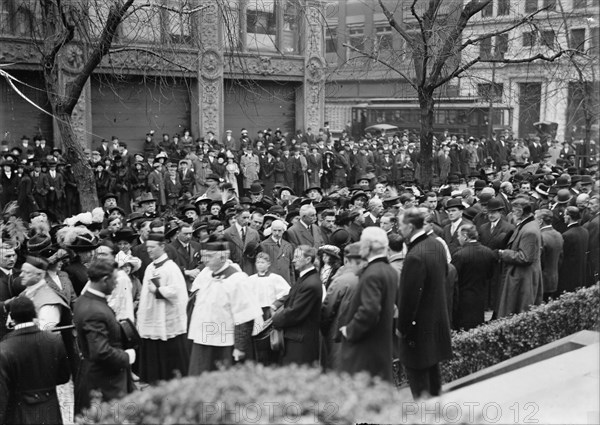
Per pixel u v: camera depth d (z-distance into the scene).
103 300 6.93
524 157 34.09
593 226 12.33
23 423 6.65
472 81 25.56
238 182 27.48
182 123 30.09
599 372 7.49
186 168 24.42
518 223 11.12
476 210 12.91
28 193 20.88
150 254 8.78
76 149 15.09
